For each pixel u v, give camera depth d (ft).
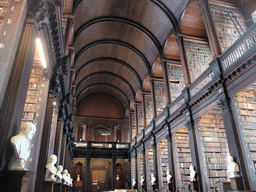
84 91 84.53
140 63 66.44
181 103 42.65
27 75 15.71
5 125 12.84
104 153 79.51
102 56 70.08
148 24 53.72
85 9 46.91
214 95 31.83
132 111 84.23
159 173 50.26
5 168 12.64
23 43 15.25
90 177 78.54
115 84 86.12
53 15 19.97
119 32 60.34
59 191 29.17
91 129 87.97
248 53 25.04
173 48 52.70
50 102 28.07
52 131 33.73
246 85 26.00
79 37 52.90
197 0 38.17
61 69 30.86
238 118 27.78
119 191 41.50
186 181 41.52
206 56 44.27
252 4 36.45
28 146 14.05
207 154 34.86
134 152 72.08
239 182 24.49
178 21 45.93
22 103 15.03
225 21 36.19
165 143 54.95
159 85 60.54
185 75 41.37
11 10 15.25
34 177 22.89
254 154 26.14
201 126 37.04
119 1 50.42
